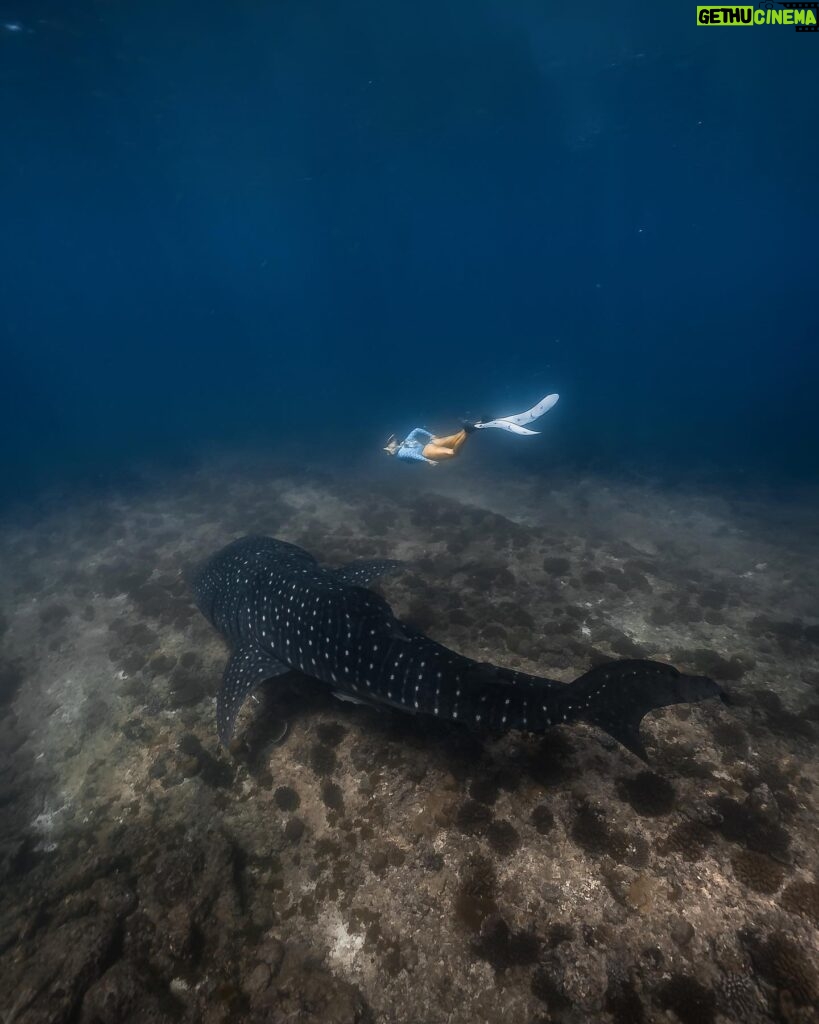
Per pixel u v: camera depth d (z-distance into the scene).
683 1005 3.39
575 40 18.08
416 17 15.80
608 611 8.05
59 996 3.81
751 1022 3.29
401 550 10.60
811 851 4.18
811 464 16.28
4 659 8.75
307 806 5.24
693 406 28.05
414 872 4.48
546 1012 3.52
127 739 6.54
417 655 4.73
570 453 18.61
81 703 7.44
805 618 8.02
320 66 18.53
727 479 15.29
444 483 15.91
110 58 16.78
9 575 11.84
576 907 4.03
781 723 5.47
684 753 5.13
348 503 14.15
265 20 15.26
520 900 4.14
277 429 25.70
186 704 6.83
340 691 5.40
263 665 6.02
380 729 5.77
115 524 14.02
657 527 12.02
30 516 15.52
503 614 7.78
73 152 24.70
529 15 16.19
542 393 35.03
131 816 5.52
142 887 4.62
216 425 28.03
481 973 3.79
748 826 4.34
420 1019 3.64
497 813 4.74
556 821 4.61
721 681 6.34
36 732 7.16
